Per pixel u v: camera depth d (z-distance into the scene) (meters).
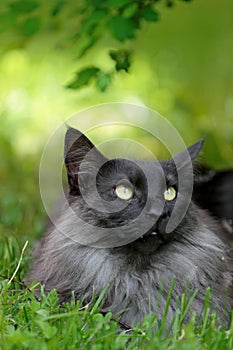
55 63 15.12
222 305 7.36
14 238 9.41
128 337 6.14
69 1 10.09
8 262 8.45
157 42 15.16
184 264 7.36
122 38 9.09
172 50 15.62
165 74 15.80
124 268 7.30
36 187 12.98
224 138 14.17
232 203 10.11
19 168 13.94
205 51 15.88
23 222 10.86
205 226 7.75
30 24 9.86
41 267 7.75
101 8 9.37
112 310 7.20
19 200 11.74
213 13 15.14
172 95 15.28
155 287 7.30
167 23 14.85
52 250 7.46
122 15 9.13
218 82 16.14
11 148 14.38
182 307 6.49
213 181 10.28
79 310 6.84
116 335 6.21
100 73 9.81
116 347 5.73
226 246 8.10
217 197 10.16
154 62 15.62
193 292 7.23
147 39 14.97
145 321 6.35
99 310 6.86
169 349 5.81
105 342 5.82
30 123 14.88
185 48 15.62
